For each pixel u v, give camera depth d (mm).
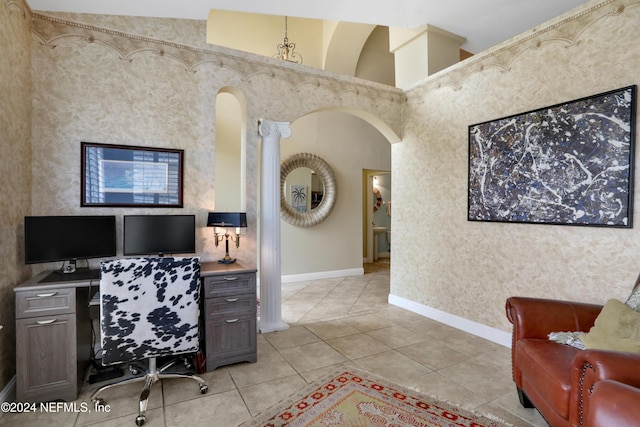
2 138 2066
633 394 1093
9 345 2170
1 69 2041
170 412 2082
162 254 2822
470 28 3943
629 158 2279
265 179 3445
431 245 3893
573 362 1510
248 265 3178
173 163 3018
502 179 3100
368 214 8133
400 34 4305
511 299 2250
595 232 2482
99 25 2756
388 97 4203
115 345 2078
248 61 3379
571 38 2615
